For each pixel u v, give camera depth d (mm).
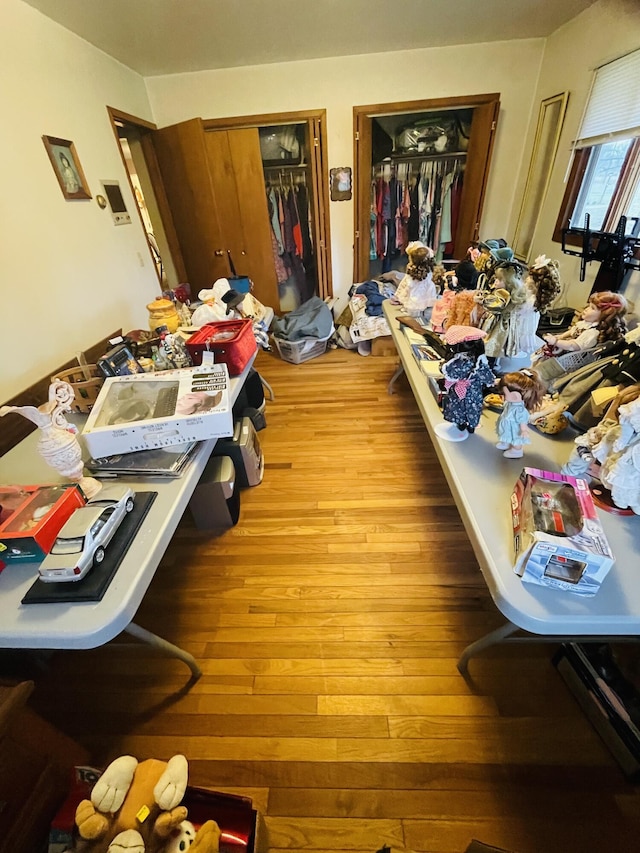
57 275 1950
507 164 3430
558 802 1000
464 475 1102
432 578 1557
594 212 2553
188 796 877
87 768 905
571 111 2656
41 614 792
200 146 3098
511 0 2305
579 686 1171
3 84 1682
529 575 806
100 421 1155
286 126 3396
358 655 1320
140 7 2027
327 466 2184
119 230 2572
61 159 2023
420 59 3006
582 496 884
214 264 3658
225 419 1149
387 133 3352
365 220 3551
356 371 3246
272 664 1311
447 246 3764
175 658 1348
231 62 2953
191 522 1874
